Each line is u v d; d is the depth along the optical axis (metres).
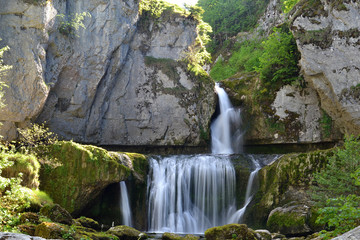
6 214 9.00
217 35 37.44
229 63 33.62
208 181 16.61
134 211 15.54
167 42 22.23
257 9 37.09
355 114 16.88
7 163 10.60
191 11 22.89
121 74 20.89
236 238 10.63
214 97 21.91
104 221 14.68
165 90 21.56
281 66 20.39
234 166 16.80
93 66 19.34
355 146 12.06
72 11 18.78
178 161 16.78
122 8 20.28
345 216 6.38
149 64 21.61
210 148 22.27
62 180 13.50
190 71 22.02
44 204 11.60
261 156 17.81
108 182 14.21
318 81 18.05
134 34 21.38
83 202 13.86
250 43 33.75
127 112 20.86
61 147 13.82
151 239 11.66
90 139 19.75
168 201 16.22
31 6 16.23
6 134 15.92
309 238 10.48
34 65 16.36
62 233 8.69
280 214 13.11
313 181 14.02
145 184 16.02
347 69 16.73
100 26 19.50
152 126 21.16
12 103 15.86
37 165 12.77
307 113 19.78
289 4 24.05
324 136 19.27
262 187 15.62
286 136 20.08
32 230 8.98
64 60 18.27
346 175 11.39
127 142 20.77
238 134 21.69
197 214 16.23
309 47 17.48
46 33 16.91
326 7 17.00
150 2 22.03
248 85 22.08
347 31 16.53
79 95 18.98
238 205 16.19
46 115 18.08
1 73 15.62
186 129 21.39
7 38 16.00
